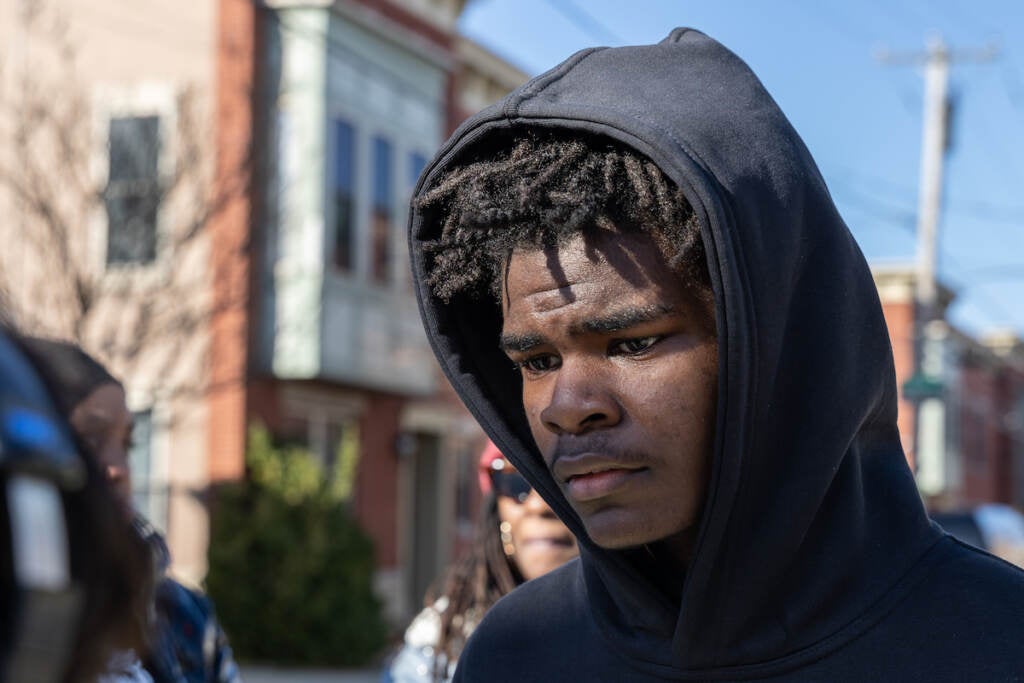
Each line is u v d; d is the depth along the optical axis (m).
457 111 16.86
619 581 1.52
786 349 1.42
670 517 1.40
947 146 20.23
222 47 13.82
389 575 15.92
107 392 2.33
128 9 14.07
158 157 13.53
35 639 0.68
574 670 1.62
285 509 13.31
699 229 1.35
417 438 17.17
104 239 13.18
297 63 14.12
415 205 1.56
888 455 1.58
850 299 1.47
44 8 13.93
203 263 13.51
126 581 0.83
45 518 0.69
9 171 12.91
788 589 1.45
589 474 1.39
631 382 1.38
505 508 2.77
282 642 13.14
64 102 13.59
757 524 1.41
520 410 1.67
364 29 14.79
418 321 15.87
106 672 0.83
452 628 2.81
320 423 15.01
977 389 36.19
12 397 0.70
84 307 12.14
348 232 14.67
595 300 1.37
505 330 1.46
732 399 1.33
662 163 1.33
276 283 14.09
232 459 13.70
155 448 13.82
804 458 1.41
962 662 1.42
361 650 13.35
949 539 1.56
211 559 13.24
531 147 1.43
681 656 1.47
